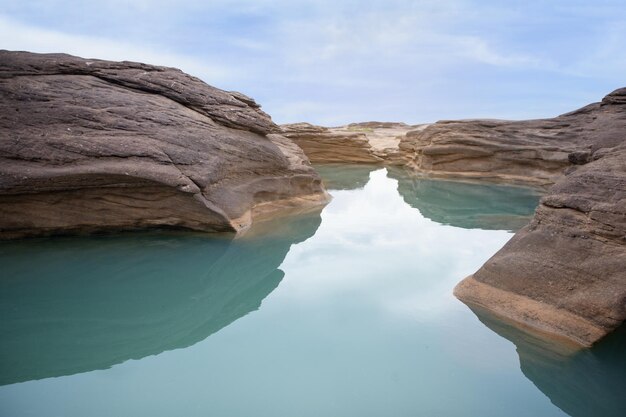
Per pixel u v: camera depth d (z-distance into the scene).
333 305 6.45
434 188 18.30
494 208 14.07
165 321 5.95
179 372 4.65
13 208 8.31
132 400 4.13
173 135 9.75
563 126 20.17
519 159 19.77
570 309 5.35
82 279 7.25
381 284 7.24
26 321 5.86
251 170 11.67
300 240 9.91
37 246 8.50
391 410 4.03
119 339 5.43
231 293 6.91
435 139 22.17
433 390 4.33
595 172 6.29
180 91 10.92
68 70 9.93
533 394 4.29
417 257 8.75
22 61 9.48
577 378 4.56
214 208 9.47
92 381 4.46
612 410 4.07
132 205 9.00
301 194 14.05
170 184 8.75
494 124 21.23
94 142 8.71
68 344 5.27
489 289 6.36
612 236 5.40
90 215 8.85
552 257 5.84
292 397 4.20
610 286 5.15
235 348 5.19
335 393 4.27
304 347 5.21
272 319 6.00
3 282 7.00
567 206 6.07
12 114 8.59
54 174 8.07
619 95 19.56
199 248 8.87
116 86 10.26
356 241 9.94
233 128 11.58
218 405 4.07
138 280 7.30
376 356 4.98
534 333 5.39
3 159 8.08
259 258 8.59
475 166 21.03
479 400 4.20
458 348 5.14
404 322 5.83
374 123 61.00
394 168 27.03
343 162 29.56
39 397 4.16
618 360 4.79
